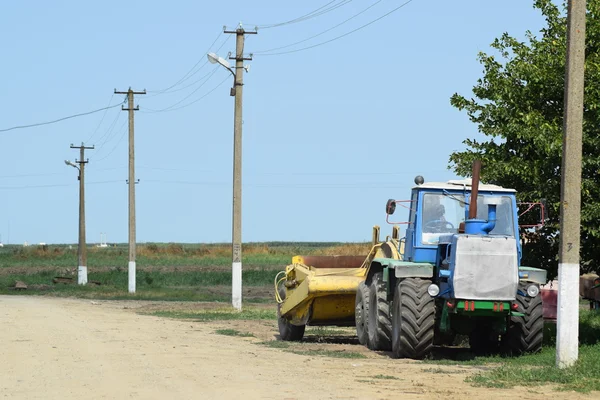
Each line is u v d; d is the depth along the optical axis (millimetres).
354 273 44875
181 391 24625
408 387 26297
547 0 44906
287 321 46562
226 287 121562
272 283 127688
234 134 75062
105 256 190125
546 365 31500
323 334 48469
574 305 30453
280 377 28000
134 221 111188
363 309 40688
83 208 133125
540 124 40844
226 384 26109
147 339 41875
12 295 108062
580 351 34375
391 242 41031
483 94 44625
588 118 39969
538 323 35000
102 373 28438
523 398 24578
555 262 42344
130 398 23375
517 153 43125
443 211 37531
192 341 41781
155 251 195250
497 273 33469
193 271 143375
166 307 79125
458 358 36469
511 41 44719
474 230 34438
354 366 31969
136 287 120312
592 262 41844
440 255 35906
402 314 34781
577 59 30688
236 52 75188
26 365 30531
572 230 30609
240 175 75062
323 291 42719
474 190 35031
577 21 30672
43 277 136375
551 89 42250
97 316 61375
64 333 44219
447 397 24438
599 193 39188
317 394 24328
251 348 39312
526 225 39406
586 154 40250
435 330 37031
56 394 24047
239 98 75125
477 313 33875
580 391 25875
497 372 29391
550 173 41281
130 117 112312
